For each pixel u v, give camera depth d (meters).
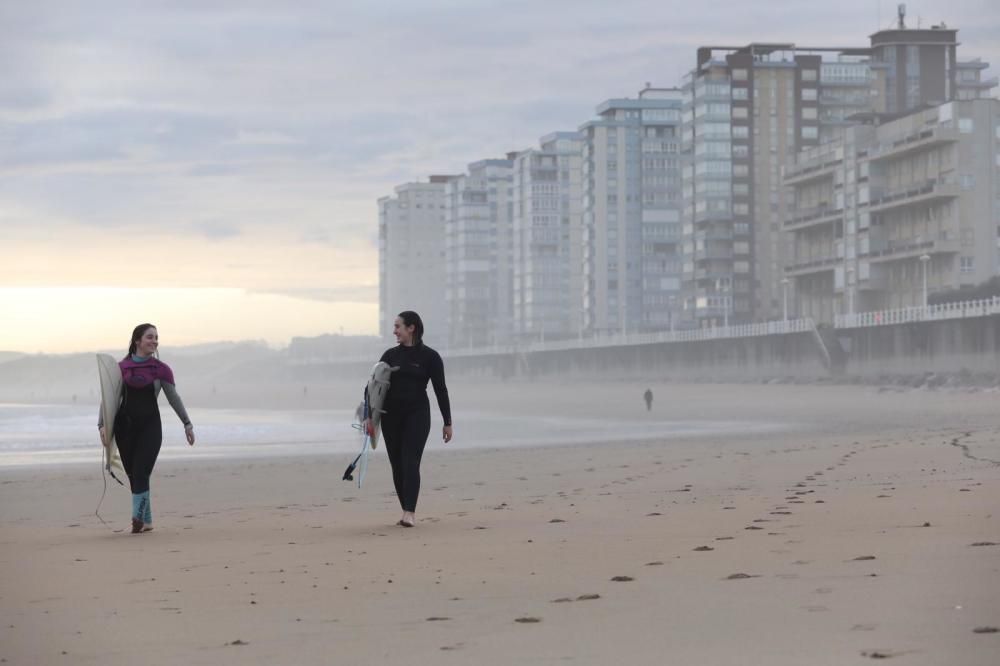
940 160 132.62
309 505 20.64
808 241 162.50
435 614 8.30
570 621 7.77
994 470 21.70
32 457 42.62
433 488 24.30
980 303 110.81
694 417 76.19
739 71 188.75
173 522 17.55
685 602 8.28
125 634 7.89
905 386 105.69
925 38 195.62
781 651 6.51
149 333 15.52
